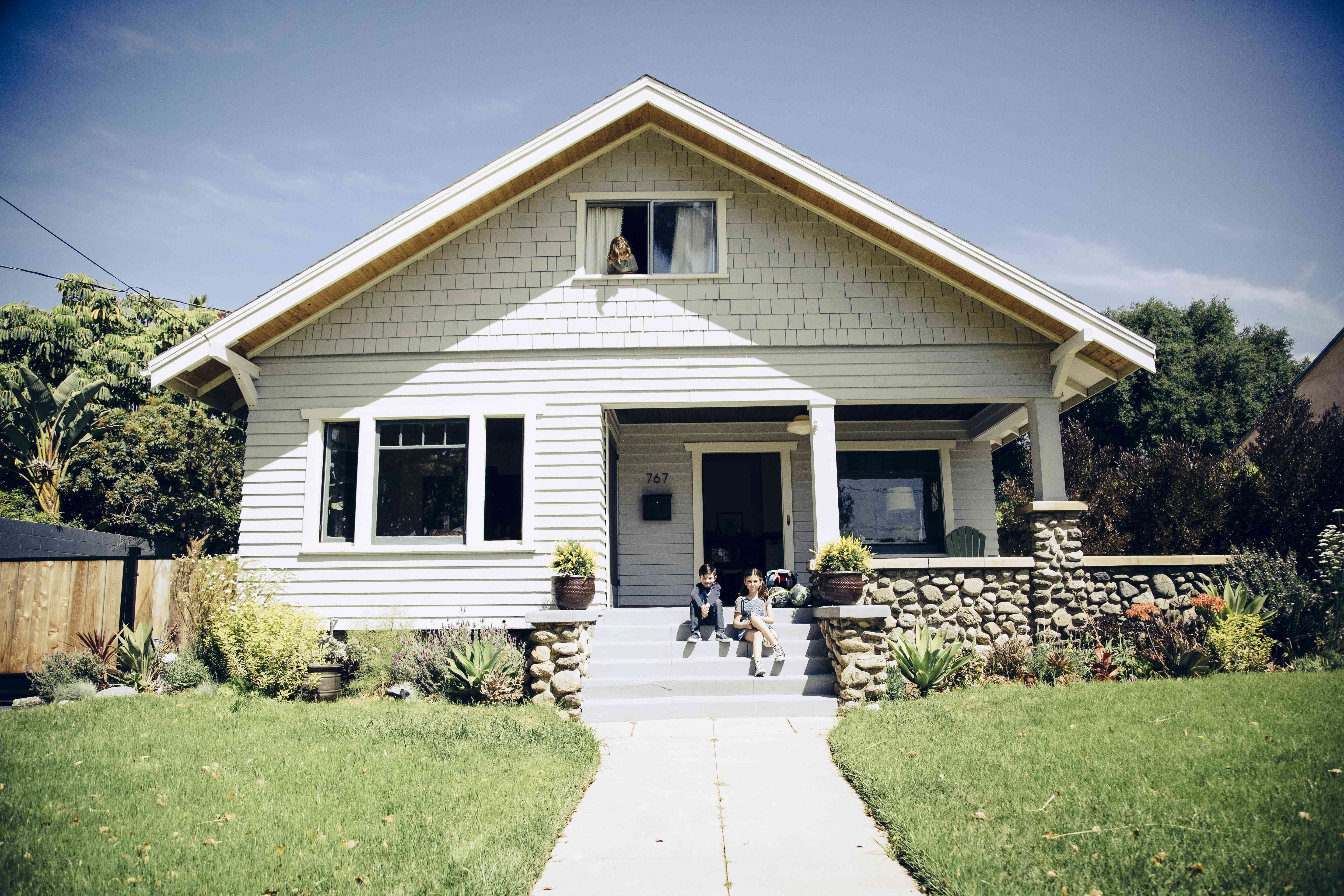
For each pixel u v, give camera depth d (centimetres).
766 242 1105
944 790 588
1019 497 1878
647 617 1045
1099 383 1148
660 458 1369
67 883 451
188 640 1014
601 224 1122
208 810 561
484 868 477
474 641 988
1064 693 822
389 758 682
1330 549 1112
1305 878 413
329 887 452
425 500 1072
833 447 1070
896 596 1005
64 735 723
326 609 1040
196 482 2198
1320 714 676
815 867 495
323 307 1086
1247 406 2639
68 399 2034
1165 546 1445
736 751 763
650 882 479
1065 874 443
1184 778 554
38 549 1302
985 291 1077
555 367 1080
